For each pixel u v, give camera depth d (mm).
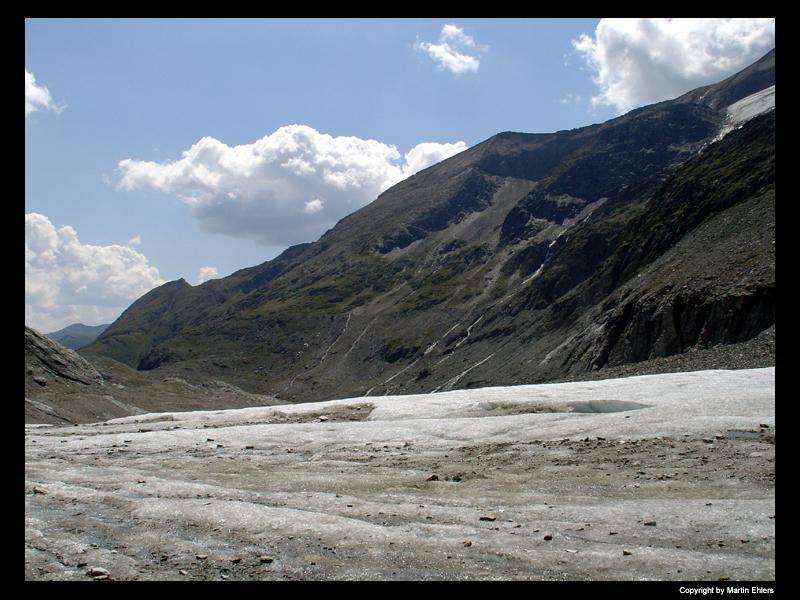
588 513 18953
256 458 32844
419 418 45938
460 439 34844
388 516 19641
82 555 16453
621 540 16750
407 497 22094
